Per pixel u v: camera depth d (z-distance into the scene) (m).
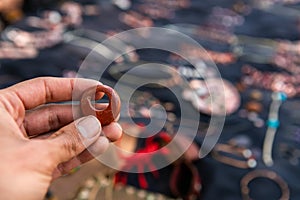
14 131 0.26
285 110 0.47
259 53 0.57
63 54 0.51
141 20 0.63
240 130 0.43
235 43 0.59
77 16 0.61
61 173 0.30
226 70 0.52
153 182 0.38
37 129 0.30
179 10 0.68
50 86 0.30
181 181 0.38
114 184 0.38
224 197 0.37
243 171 0.39
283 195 0.37
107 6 0.65
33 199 0.25
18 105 0.29
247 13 0.69
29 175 0.24
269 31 0.63
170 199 0.37
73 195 0.36
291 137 0.43
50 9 0.62
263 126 0.44
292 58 0.56
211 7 0.70
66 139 0.26
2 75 0.47
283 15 0.70
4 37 0.54
